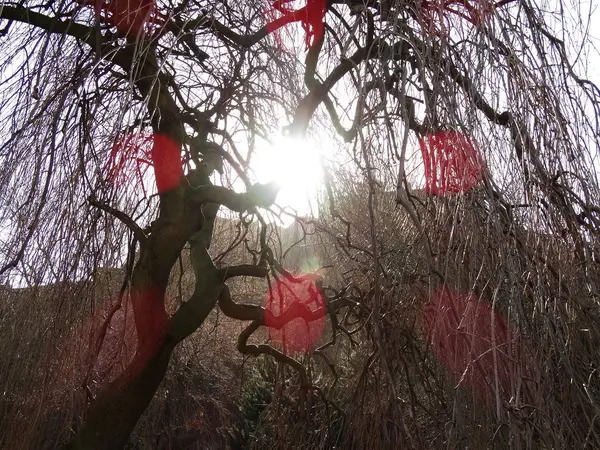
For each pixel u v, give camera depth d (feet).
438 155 8.67
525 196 8.45
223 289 12.01
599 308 8.57
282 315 12.23
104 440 9.81
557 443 7.64
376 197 11.65
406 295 11.21
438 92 8.18
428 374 11.59
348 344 15.72
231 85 11.19
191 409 20.76
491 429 9.26
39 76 9.35
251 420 21.95
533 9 9.40
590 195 8.88
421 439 10.63
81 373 10.84
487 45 8.46
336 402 14.35
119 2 9.40
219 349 19.99
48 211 10.33
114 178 10.55
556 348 7.84
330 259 14.23
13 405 10.44
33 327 10.57
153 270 10.15
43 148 9.48
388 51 8.87
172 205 10.30
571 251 8.64
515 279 7.66
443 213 8.70
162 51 11.20
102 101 10.56
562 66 9.43
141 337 10.25
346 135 11.11
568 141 8.94
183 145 11.36
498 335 8.68
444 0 8.87
